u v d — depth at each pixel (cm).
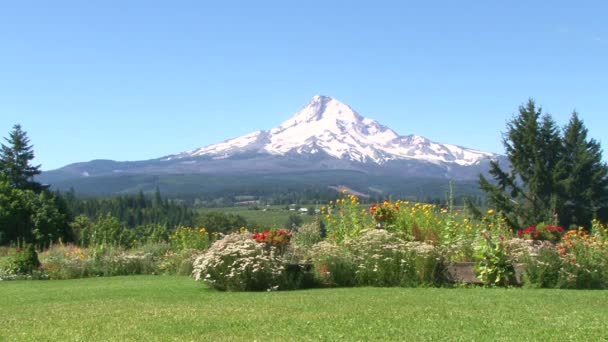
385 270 1153
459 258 1188
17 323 783
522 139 3681
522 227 3512
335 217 1417
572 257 1102
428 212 1325
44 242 3206
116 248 1958
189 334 673
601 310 804
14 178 6397
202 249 1862
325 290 1099
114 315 830
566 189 3528
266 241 1205
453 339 621
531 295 966
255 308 866
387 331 665
